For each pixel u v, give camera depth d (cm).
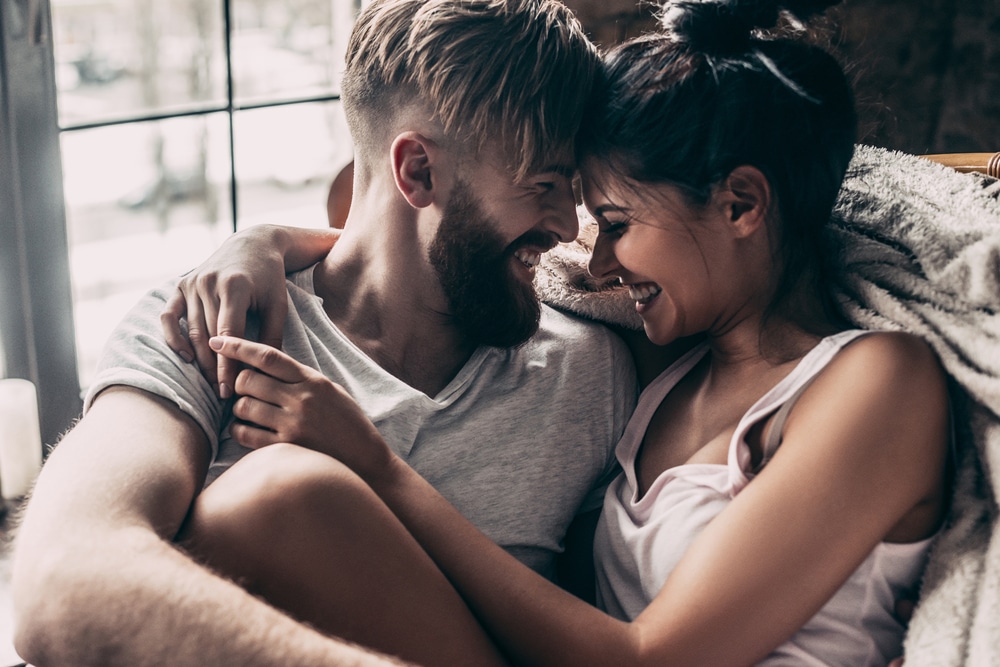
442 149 103
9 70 170
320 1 219
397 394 105
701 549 91
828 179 99
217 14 203
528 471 110
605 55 106
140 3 193
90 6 188
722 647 88
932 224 98
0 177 176
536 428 112
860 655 94
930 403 91
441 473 107
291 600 85
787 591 88
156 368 95
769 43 100
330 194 138
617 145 99
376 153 108
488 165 103
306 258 113
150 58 197
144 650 76
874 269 101
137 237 207
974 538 92
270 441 93
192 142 208
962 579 89
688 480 100
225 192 216
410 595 87
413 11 104
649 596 101
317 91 225
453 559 93
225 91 209
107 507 82
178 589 77
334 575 85
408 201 104
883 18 242
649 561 101
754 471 97
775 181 97
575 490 113
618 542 106
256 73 214
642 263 102
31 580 79
